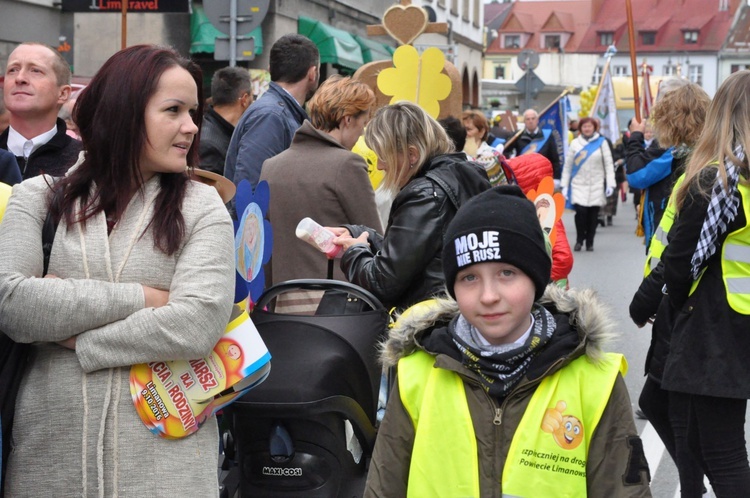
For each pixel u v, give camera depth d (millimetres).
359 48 23219
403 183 4574
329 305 4445
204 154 7250
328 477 4176
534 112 17500
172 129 3059
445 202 4355
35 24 17266
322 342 4145
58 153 4828
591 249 17219
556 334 2809
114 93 3045
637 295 4660
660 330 4547
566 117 17531
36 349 3043
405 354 2941
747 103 4012
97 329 2939
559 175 17234
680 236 4051
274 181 5414
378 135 4539
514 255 2725
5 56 16406
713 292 4062
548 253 2805
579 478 2756
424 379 2889
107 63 3098
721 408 4090
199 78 3277
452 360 2816
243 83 7336
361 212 5340
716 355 4031
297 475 4164
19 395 3014
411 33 9336
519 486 2742
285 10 20203
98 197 3078
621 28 131125
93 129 3064
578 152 16844
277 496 4195
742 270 4031
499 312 2736
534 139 16094
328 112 5516
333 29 22422
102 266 3018
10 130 4812
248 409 4047
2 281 2947
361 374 4188
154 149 3053
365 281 4398
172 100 3064
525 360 2783
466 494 2771
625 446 2764
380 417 4492
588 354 2779
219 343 3090
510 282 2748
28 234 3061
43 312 2902
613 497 2758
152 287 3021
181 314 2938
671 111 5699
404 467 2914
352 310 4422
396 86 7883
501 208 2758
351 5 24734
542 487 2740
